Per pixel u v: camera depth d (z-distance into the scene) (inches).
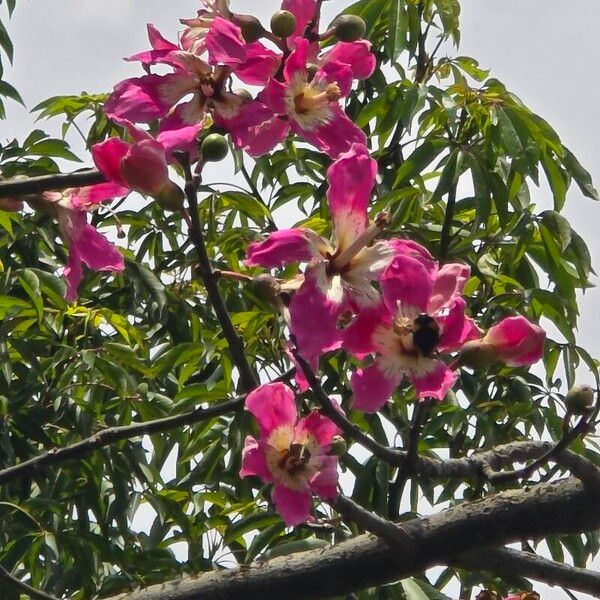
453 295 96.0
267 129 106.2
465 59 208.4
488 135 192.7
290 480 104.5
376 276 97.0
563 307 197.6
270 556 131.3
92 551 179.3
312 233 97.6
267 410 105.0
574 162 200.2
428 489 179.9
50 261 216.8
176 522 188.5
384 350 95.1
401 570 103.1
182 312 208.5
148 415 191.6
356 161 99.8
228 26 102.3
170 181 94.4
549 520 100.8
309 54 111.0
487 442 188.1
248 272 195.2
